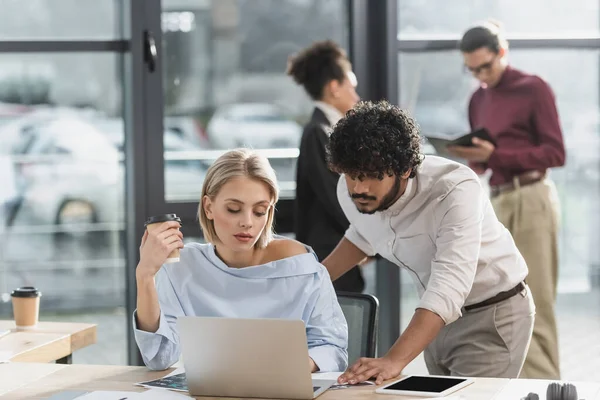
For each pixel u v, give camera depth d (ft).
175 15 16.99
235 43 17.31
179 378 9.34
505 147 16.85
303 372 8.34
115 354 17.43
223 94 17.31
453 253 9.99
